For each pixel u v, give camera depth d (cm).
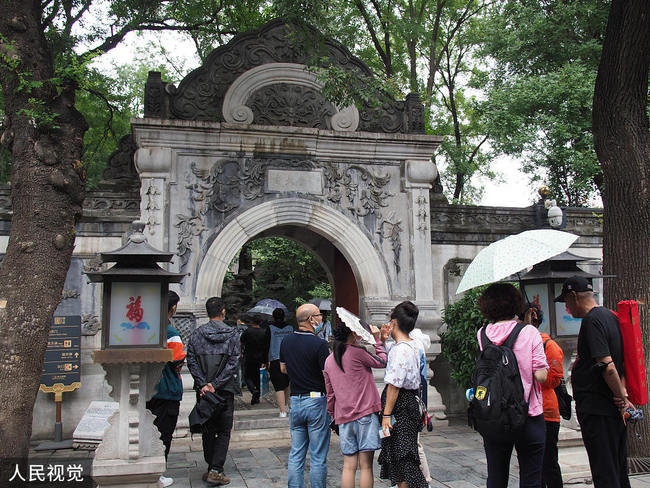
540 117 1204
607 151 649
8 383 458
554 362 443
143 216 802
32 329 473
